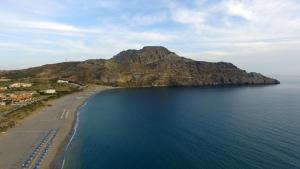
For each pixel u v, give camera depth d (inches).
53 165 2628.0
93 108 6628.9
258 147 3161.9
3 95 7573.8
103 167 2682.1
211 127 4276.6
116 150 3203.7
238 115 5374.0
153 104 7362.2
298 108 6318.9
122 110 6353.3
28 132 3777.1
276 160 2741.1
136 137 3786.9
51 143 3289.9
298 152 2967.5
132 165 2736.2
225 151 3046.3
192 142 3447.3
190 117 5246.1
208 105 6973.4
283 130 3986.2
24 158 2753.4
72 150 3147.1
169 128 4303.6
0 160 2684.5
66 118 4963.1
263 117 5118.1
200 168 2603.3
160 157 2942.9
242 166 2610.7
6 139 3403.1
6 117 4621.1
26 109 5546.3
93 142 3521.2
